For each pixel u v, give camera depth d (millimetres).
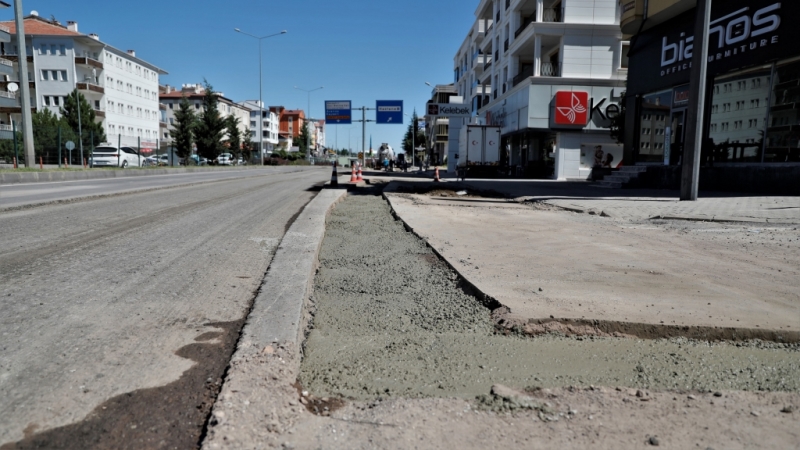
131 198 11969
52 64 57531
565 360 3020
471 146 32938
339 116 44031
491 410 2320
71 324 3301
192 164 49281
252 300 3924
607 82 29938
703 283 4602
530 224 8633
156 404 2311
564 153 30484
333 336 3383
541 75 30953
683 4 16641
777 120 14023
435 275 5027
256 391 2350
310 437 2045
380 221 9203
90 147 32438
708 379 2775
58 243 5969
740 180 14945
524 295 4086
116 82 64500
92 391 2416
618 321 3479
